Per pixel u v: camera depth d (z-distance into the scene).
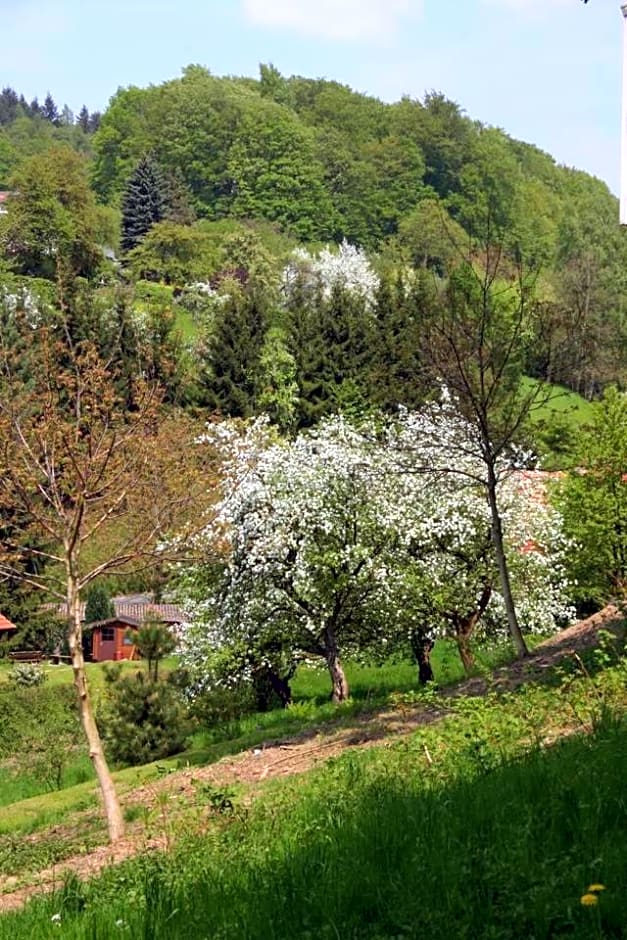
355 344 55.91
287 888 7.02
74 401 16.27
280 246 113.88
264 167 126.62
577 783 7.60
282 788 12.79
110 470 15.55
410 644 27.80
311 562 25.06
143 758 24.14
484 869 6.52
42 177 92.62
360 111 137.50
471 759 9.73
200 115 133.88
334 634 26.41
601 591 27.48
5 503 14.58
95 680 37.03
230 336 55.78
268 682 29.41
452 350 20.20
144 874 9.09
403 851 7.17
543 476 29.09
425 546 26.39
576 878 6.02
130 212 121.62
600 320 58.28
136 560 17.89
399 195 123.31
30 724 32.44
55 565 25.94
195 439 20.45
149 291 86.38
